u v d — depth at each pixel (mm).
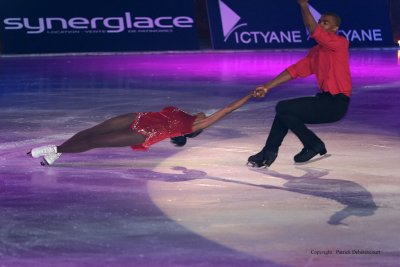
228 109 15180
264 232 12289
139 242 11758
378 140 19359
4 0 39625
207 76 31391
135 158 17141
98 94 26438
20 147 18125
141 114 15102
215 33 42406
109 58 38438
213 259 11102
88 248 11469
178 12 41906
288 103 15805
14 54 39312
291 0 43312
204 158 17266
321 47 15805
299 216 13133
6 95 26000
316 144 15953
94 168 16219
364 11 44219
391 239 12039
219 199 14086
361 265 10953
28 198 13992
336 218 13039
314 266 10891
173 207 13562
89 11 40562
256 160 16172
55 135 19547
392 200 14164
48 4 40156
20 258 11039
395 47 44531
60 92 26797
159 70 33406
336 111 15688
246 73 32500
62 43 40062
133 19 41219
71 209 13352
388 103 25047
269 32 42969
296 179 15547
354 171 16234
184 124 14914
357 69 34062
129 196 14188
